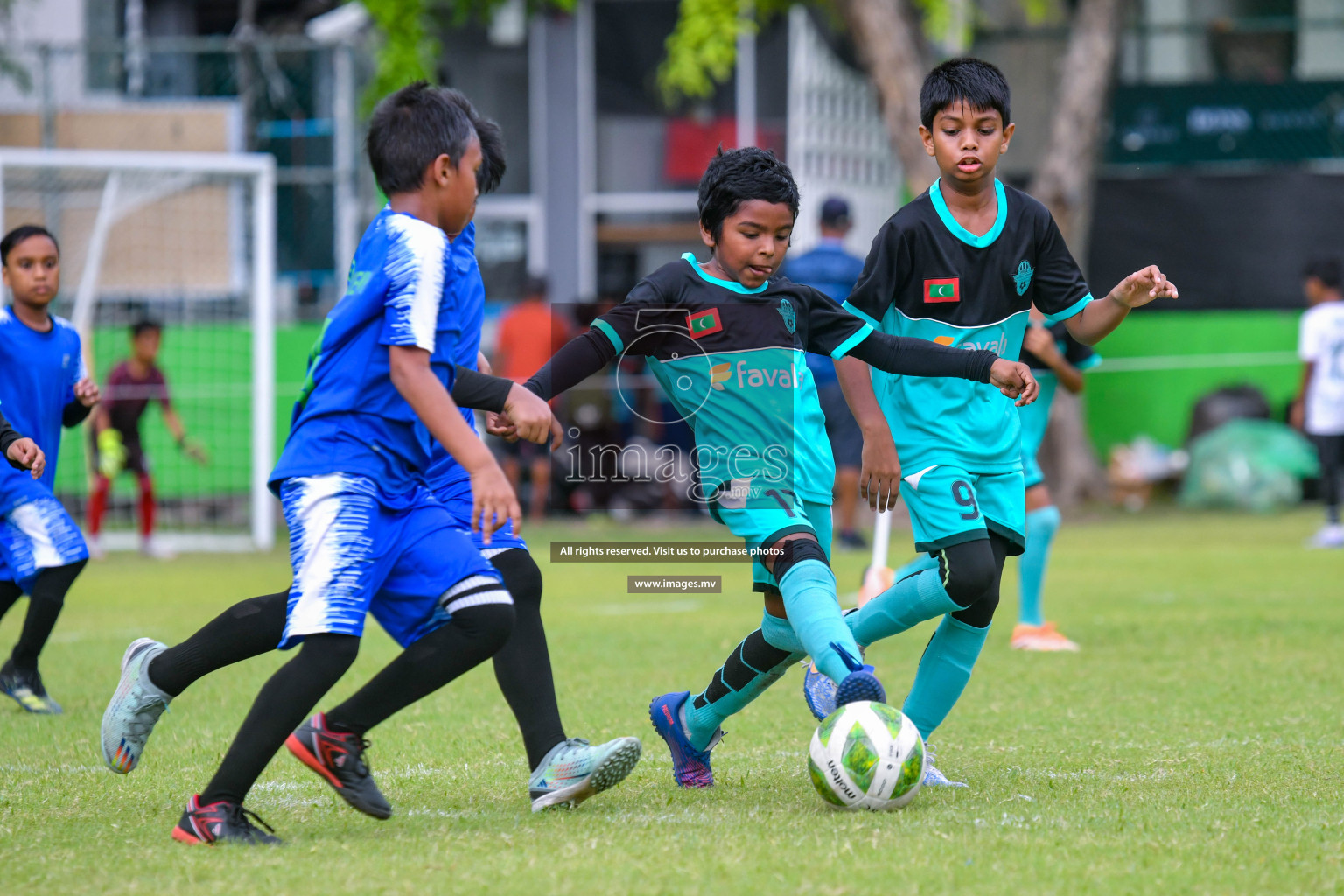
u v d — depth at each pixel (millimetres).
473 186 11531
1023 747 14945
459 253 12250
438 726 16453
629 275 62125
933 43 56344
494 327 60875
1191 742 15117
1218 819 11352
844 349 13203
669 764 14430
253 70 50875
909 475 13453
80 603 30641
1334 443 40250
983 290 13812
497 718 17000
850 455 40656
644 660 21938
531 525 45312
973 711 17234
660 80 59000
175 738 15844
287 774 13938
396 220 11055
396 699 11227
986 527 13578
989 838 10648
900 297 13875
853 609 14266
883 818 11500
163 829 11422
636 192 61562
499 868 9922
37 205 47969
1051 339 21422
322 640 10828
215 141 50344
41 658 22797
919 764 11805
